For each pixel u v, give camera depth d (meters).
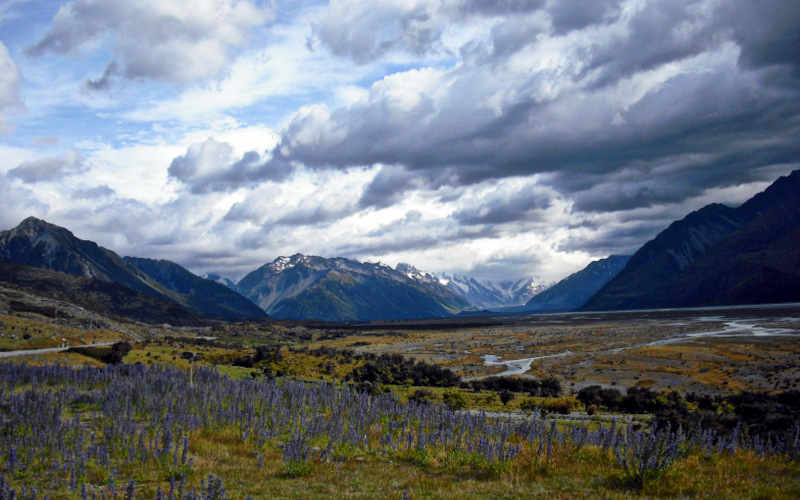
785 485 20.30
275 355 110.25
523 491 20.19
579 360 160.12
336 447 28.78
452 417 35.66
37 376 54.00
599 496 19.19
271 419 36.91
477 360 174.12
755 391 96.75
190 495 17.84
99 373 56.16
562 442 28.78
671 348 175.88
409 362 132.75
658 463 21.42
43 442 27.80
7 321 142.88
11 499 18.33
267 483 22.39
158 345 130.75
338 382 89.69
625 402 81.44
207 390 44.62
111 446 28.23
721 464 24.05
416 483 21.78
